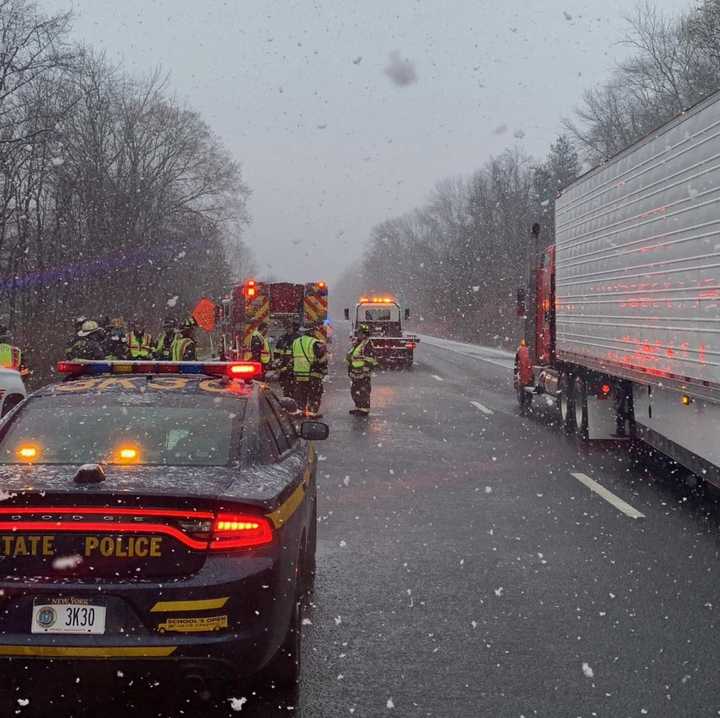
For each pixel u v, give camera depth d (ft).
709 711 15.72
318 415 64.69
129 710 15.81
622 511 32.99
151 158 195.11
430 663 18.03
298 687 16.74
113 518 14.37
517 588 23.24
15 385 42.57
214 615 14.29
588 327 49.01
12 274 120.06
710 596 22.45
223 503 14.60
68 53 106.22
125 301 171.22
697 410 32.40
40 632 14.11
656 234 35.86
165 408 17.99
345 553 26.84
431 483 38.81
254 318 98.37
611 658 18.28
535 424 61.16
